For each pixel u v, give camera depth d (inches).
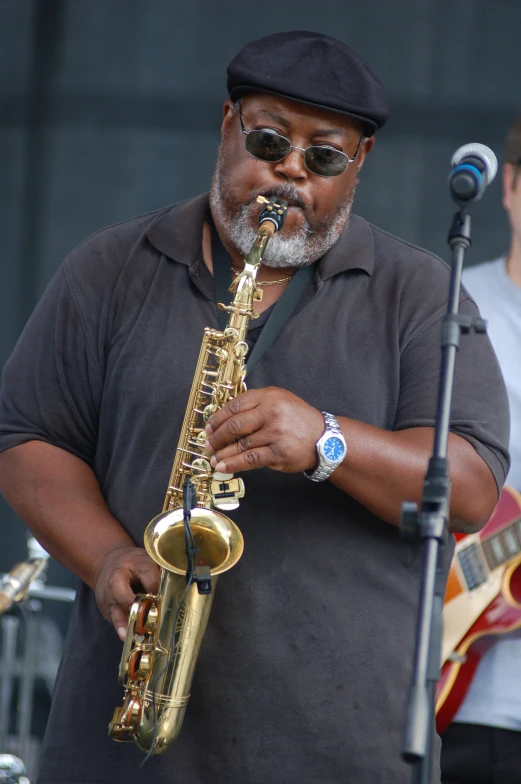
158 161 670.5
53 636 598.5
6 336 669.3
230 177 343.9
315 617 321.4
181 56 668.7
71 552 329.7
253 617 321.4
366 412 334.6
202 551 317.7
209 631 321.4
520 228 450.0
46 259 671.8
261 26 663.8
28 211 671.1
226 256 353.1
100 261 354.3
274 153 335.3
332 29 659.4
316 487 330.6
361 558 327.6
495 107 652.7
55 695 338.3
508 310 450.6
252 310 332.5
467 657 413.7
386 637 323.0
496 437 333.7
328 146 336.8
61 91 671.1
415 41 655.8
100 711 327.3
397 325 341.7
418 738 231.0
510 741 402.3
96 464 350.0
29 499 339.9
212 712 318.3
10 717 601.9
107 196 671.1
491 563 421.7
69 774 323.6
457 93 654.5
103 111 670.5
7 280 671.1
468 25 653.3
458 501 323.3
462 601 418.3
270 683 317.7
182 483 331.6
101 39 671.1
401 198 657.0
